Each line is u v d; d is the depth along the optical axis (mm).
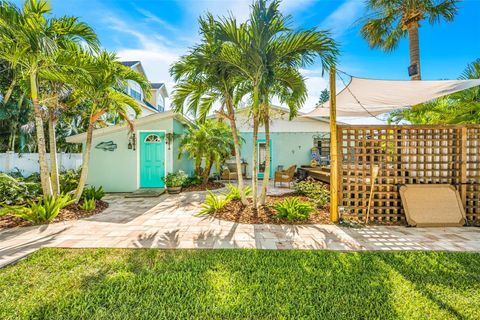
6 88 10406
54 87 5926
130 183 8859
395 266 2936
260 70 4816
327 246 3607
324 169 9852
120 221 4953
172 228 4473
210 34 4633
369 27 8211
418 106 7703
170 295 2363
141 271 2820
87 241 3789
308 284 2543
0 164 10336
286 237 3992
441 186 4852
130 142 8820
